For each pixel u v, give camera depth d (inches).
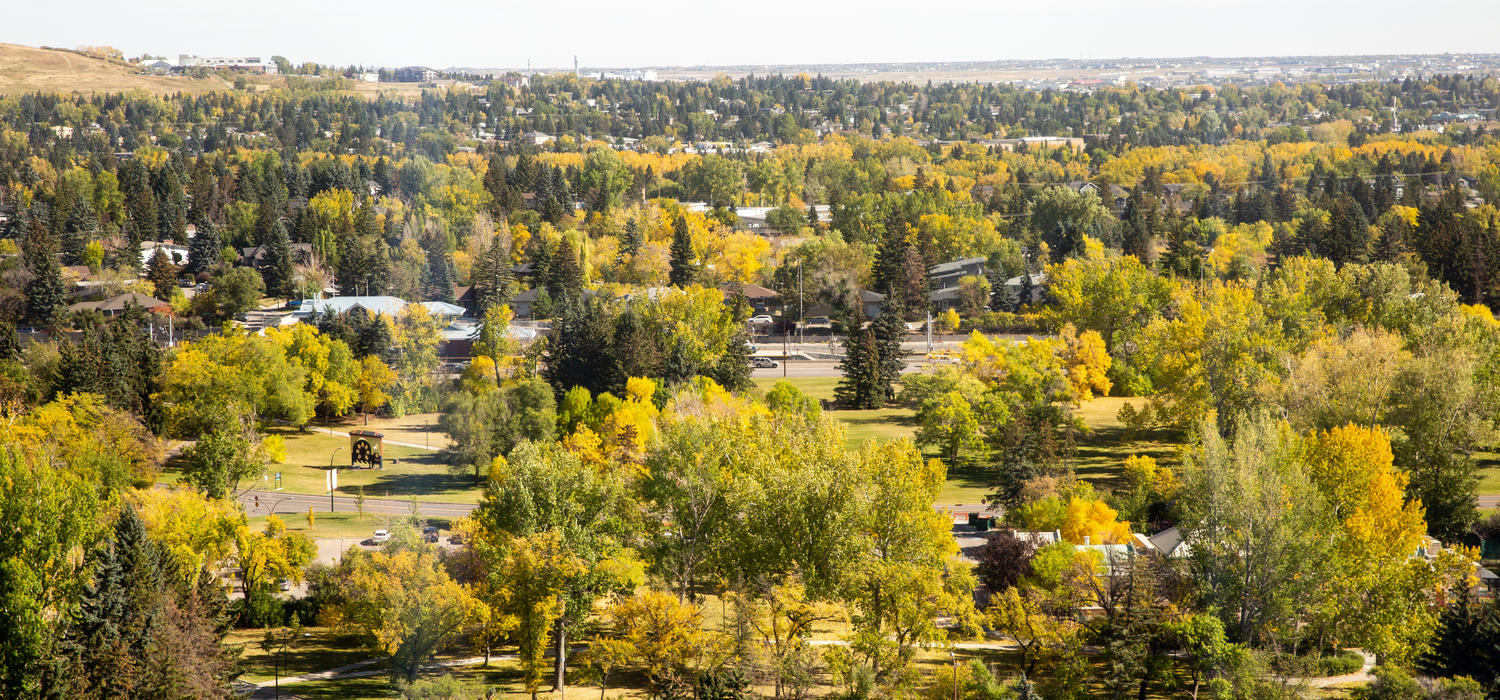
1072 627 2984.7
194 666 2336.4
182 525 3373.5
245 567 3430.1
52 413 4621.1
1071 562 3262.8
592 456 4717.0
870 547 3189.0
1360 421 4564.5
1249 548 3137.3
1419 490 4099.4
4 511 2482.8
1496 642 2748.5
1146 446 5452.8
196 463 4389.8
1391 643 3021.7
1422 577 3142.2
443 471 5226.4
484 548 3075.8
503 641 3314.5
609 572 3036.4
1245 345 5315.0
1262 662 2866.6
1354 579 3176.7
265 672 2982.3
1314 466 3661.4
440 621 2935.5
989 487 4975.4
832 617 3083.2
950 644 3189.0
